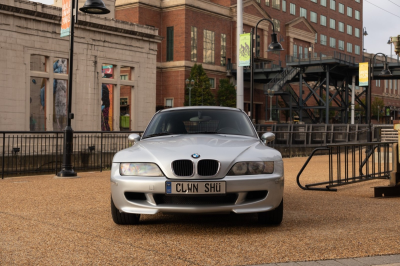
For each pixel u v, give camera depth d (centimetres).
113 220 580
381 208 707
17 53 2308
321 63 4516
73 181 1098
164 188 507
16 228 559
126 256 434
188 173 511
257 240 493
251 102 1817
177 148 538
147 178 516
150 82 3022
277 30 6625
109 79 2770
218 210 509
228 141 573
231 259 422
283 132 2119
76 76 2575
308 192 905
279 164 545
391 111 9138
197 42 5466
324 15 7694
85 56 2614
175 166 514
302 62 4594
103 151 1703
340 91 5553
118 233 533
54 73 2477
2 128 2250
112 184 544
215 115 671
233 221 600
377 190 853
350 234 520
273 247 463
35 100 2420
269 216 556
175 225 577
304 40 7106
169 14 5419
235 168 515
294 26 6844
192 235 520
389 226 566
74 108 2567
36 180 1136
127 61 2861
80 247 468
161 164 516
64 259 426
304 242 483
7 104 2272
